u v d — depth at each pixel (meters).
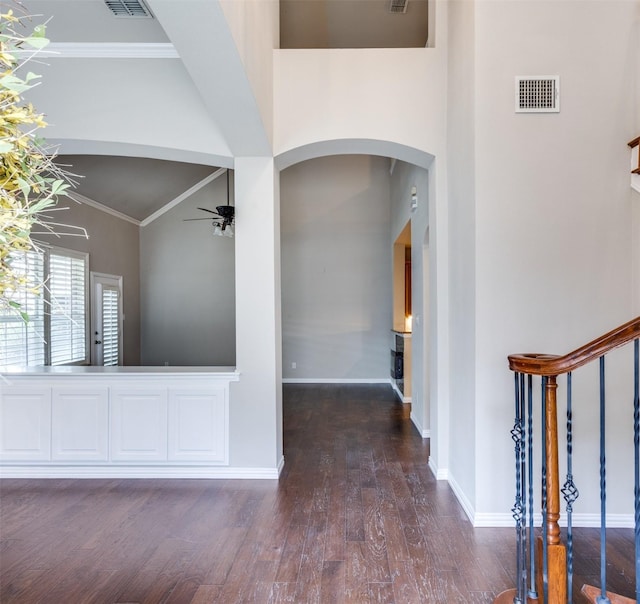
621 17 2.64
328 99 3.36
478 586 2.05
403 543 2.43
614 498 2.64
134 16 2.82
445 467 3.36
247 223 3.39
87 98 3.23
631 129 2.64
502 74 2.66
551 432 1.68
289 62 3.36
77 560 2.28
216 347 8.14
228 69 2.15
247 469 3.39
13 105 0.85
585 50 2.65
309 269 7.98
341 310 7.94
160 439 3.40
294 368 7.94
